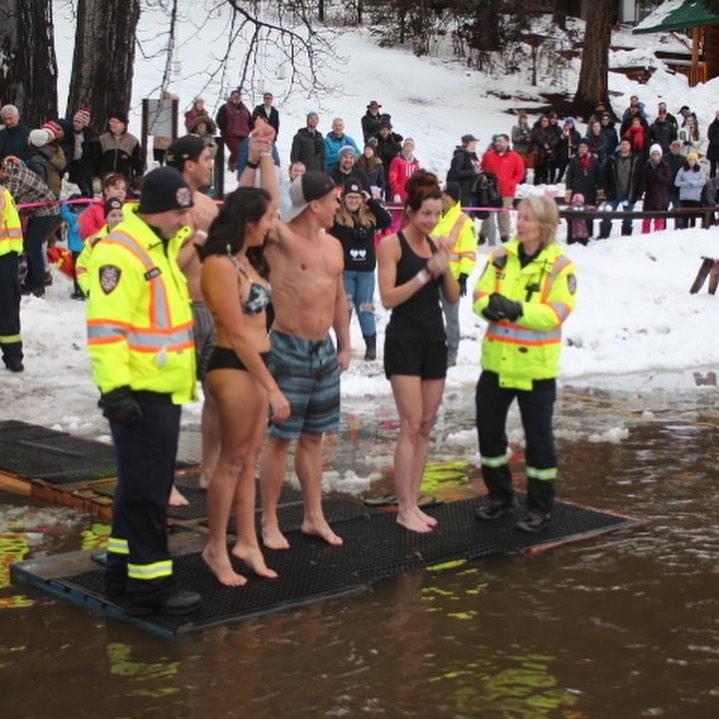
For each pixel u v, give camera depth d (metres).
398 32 33.72
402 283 6.48
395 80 30.47
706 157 26.89
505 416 6.80
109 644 5.08
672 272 17.20
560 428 9.55
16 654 4.96
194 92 25.89
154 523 5.31
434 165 24.67
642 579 6.00
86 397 10.09
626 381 11.84
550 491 6.73
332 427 6.36
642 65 34.81
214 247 5.38
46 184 14.51
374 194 15.99
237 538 5.95
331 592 5.70
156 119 16.75
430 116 28.02
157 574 5.33
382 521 6.83
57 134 15.02
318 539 6.46
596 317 14.63
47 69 18.12
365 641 5.14
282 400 5.44
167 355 5.14
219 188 16.83
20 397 10.02
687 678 4.82
